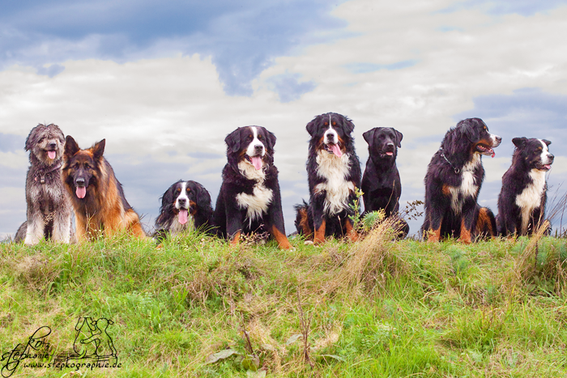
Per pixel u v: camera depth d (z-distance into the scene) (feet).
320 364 10.81
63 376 10.50
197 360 11.19
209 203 24.32
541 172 23.88
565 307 13.32
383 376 9.98
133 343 12.07
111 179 22.25
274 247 21.38
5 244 18.44
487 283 14.96
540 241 16.71
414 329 12.22
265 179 21.66
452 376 10.09
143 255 16.62
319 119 22.95
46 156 25.62
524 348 11.41
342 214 23.16
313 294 14.44
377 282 14.99
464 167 22.52
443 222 23.89
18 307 13.74
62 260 15.84
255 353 11.10
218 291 14.78
